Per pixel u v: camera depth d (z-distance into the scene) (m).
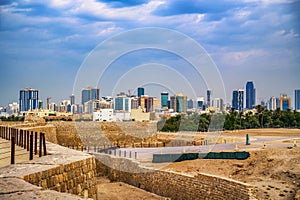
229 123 94.62
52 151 19.92
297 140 61.34
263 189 31.08
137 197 30.62
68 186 15.05
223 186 26.34
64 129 51.72
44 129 44.22
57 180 14.27
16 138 27.78
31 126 43.00
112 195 30.77
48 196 10.23
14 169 13.69
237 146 49.66
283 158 39.94
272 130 94.38
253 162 40.19
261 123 112.12
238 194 24.94
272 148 46.53
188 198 29.47
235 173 37.38
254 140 62.34
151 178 33.59
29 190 10.80
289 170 35.78
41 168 13.92
